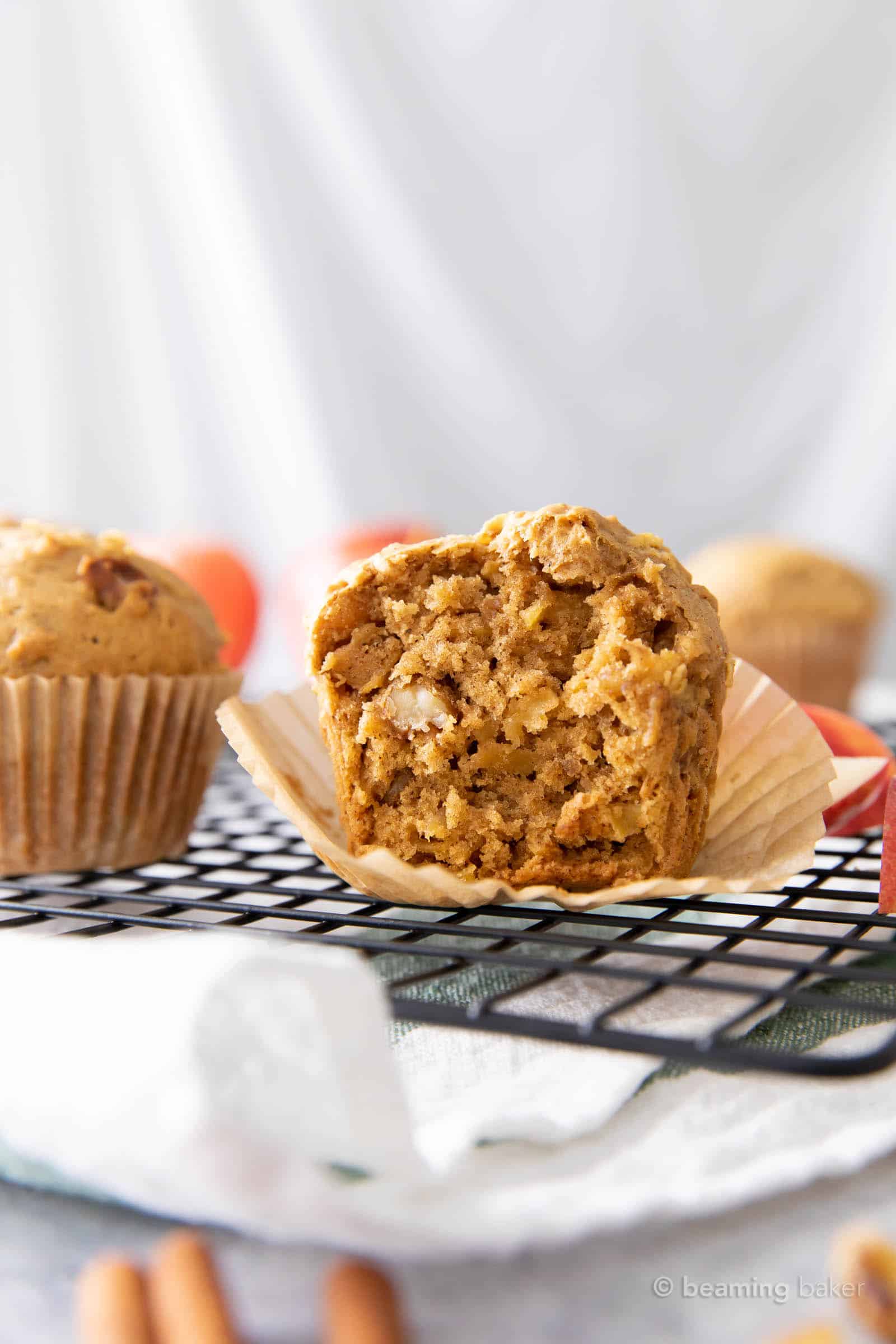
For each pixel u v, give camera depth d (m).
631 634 0.41
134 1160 0.32
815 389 0.99
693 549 1.04
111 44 1.00
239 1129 0.32
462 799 0.41
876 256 0.96
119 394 1.07
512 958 0.35
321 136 0.98
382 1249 0.32
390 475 1.05
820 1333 0.31
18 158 1.02
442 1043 0.36
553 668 0.41
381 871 0.39
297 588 0.64
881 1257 0.32
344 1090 0.32
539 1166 0.33
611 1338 0.31
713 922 0.40
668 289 0.99
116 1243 0.33
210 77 0.97
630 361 1.01
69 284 1.05
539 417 1.03
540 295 1.01
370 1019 0.33
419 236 0.99
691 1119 0.34
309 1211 0.32
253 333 1.03
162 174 1.02
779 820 0.42
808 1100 0.34
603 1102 0.34
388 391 1.04
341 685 0.41
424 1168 0.32
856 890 0.42
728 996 0.37
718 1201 0.32
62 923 0.40
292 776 0.43
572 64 0.96
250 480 1.07
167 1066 0.32
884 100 0.94
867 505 0.98
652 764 0.40
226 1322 0.30
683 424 1.02
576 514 0.41
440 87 0.97
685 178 0.97
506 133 0.98
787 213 0.97
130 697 0.44
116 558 0.45
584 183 0.98
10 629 0.44
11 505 1.08
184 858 0.46
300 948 0.34
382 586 0.41
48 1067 0.33
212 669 0.46
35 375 1.06
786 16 0.93
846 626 0.66
